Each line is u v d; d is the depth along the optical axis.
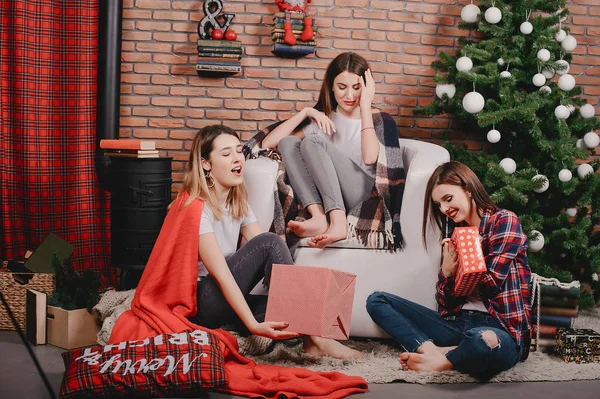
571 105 3.38
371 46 3.88
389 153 3.18
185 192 2.67
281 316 2.41
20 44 3.51
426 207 2.77
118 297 2.86
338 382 2.24
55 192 3.64
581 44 4.05
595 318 3.43
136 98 3.77
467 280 2.46
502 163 3.22
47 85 3.60
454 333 2.56
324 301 2.37
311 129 3.40
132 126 3.78
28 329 2.90
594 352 2.65
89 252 3.71
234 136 2.74
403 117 3.94
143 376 2.12
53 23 3.58
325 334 2.38
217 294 2.56
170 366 2.15
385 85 3.92
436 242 2.84
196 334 2.31
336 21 3.85
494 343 2.35
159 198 3.22
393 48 3.90
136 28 3.74
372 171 3.16
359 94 3.36
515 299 2.49
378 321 2.65
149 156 3.19
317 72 3.85
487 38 3.93
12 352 2.71
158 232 3.22
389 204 3.05
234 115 3.82
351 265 2.88
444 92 3.47
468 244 2.44
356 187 3.09
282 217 3.00
